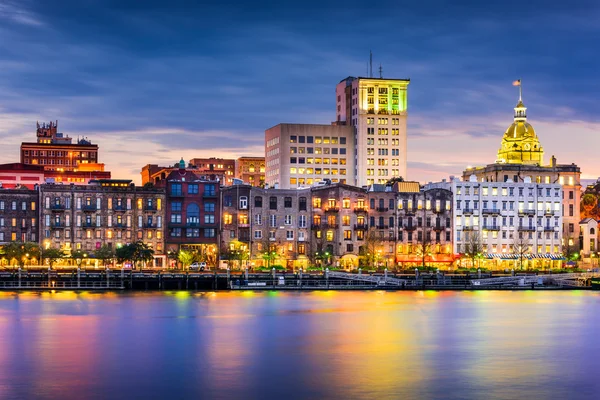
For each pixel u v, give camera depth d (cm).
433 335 13450
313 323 14512
